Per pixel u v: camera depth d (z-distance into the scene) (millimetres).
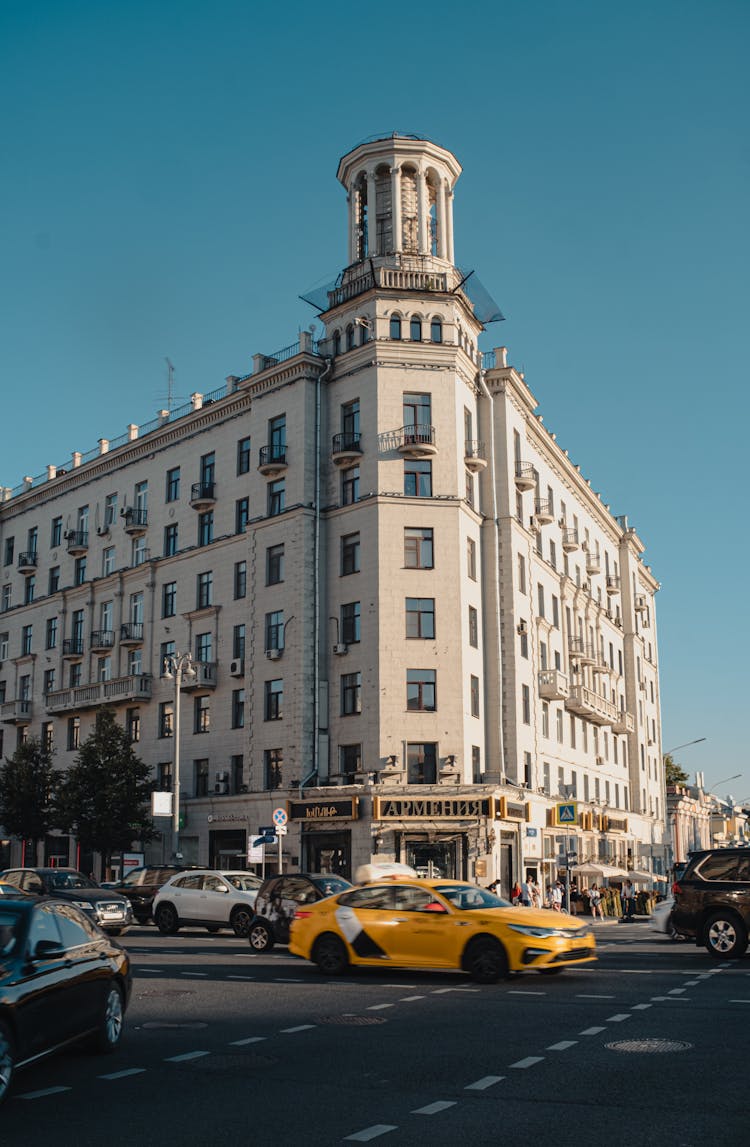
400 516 44062
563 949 17344
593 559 65312
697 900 21469
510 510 49156
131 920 29859
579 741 59219
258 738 45688
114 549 57250
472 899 18641
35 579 63000
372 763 42000
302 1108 8781
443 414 45344
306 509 45750
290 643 45000
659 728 81562
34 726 59969
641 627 77688
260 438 48719
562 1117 8414
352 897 19250
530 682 50062
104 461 58500
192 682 48125
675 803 95625
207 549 50875
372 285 46125
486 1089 9422
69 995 10188
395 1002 15125
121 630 54531
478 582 47125
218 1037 12164
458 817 41562
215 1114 8602
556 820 46656
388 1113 8594
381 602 43062
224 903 30750
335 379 47281
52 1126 8258
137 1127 8211
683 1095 9117
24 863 57312
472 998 15492
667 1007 14266
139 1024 13133
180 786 49219
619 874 55531
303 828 43188
